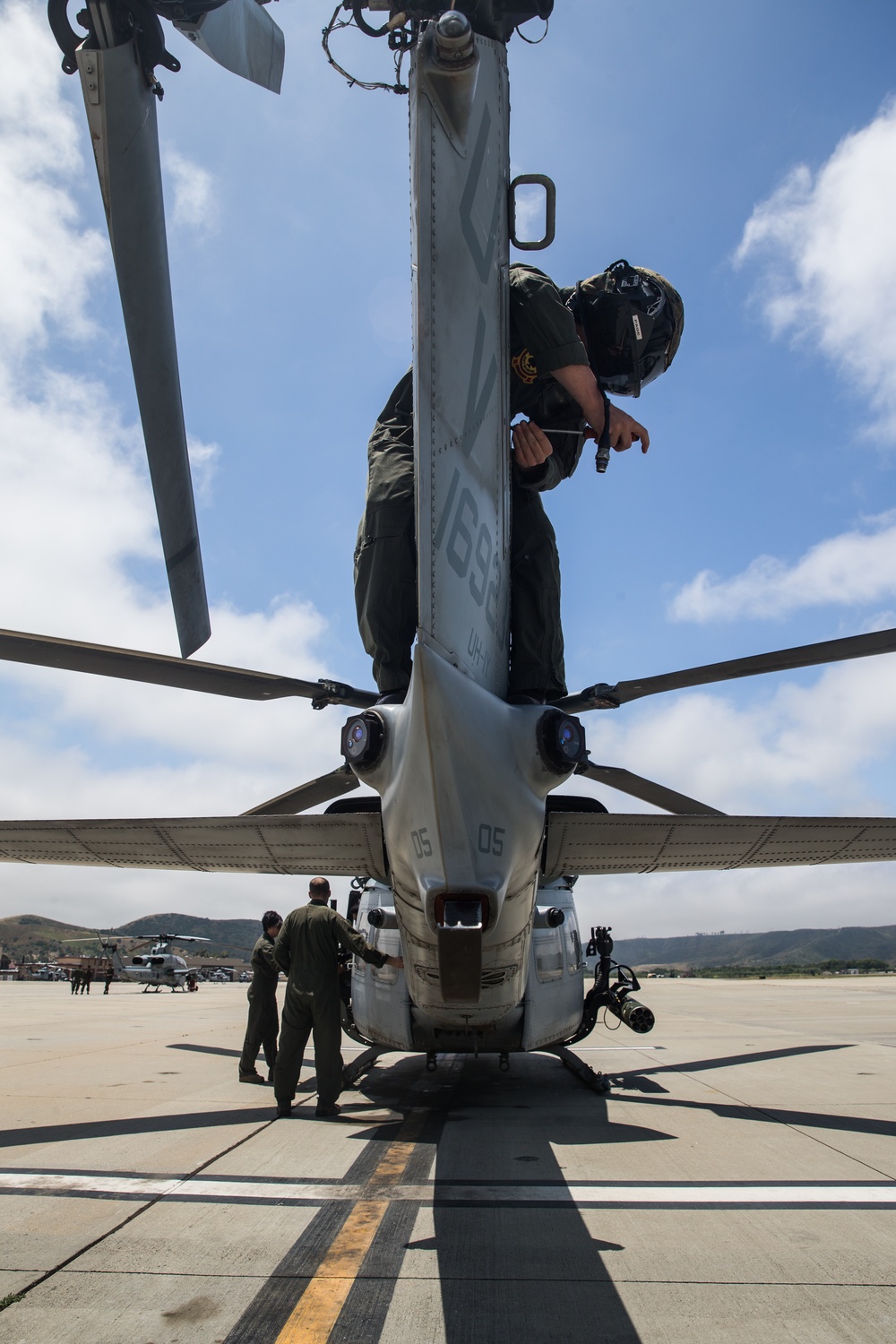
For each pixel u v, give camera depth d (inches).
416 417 145.5
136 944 1539.1
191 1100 241.1
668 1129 204.5
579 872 252.7
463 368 158.1
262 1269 112.1
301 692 207.0
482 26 178.2
